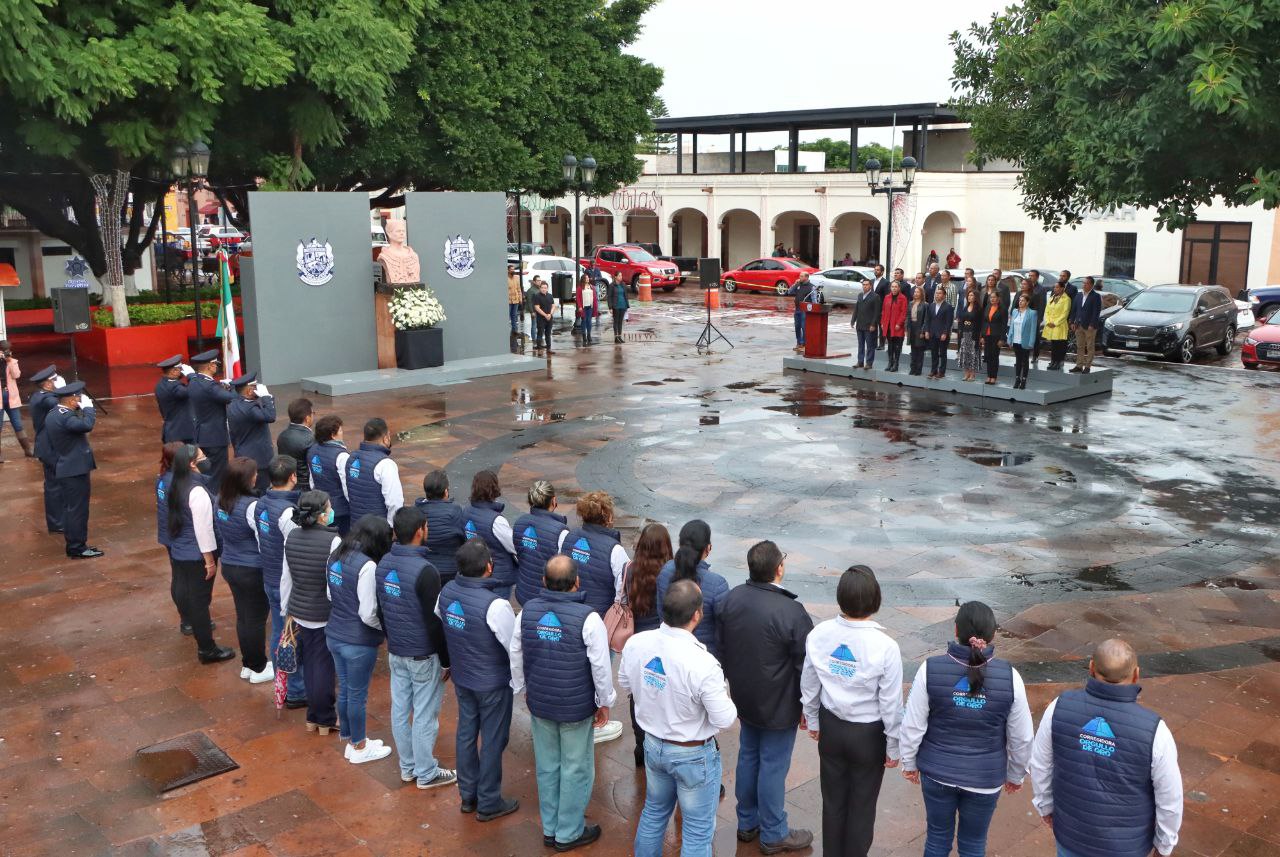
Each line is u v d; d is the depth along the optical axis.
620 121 28.58
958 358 19.38
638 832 5.09
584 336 25.17
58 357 23.75
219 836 5.71
